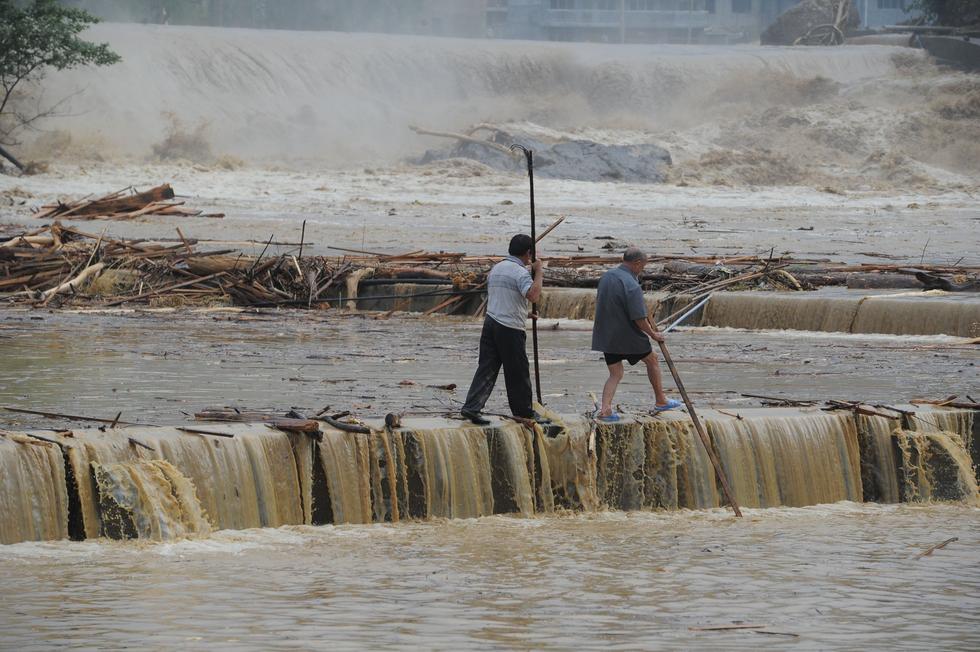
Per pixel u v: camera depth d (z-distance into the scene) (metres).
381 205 152.50
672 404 37.72
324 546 30.78
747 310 70.12
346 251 94.00
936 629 24.95
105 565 28.30
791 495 37.44
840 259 92.88
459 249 98.75
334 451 33.31
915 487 38.69
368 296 79.56
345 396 42.91
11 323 65.62
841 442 38.41
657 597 26.88
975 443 39.91
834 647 23.59
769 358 55.44
